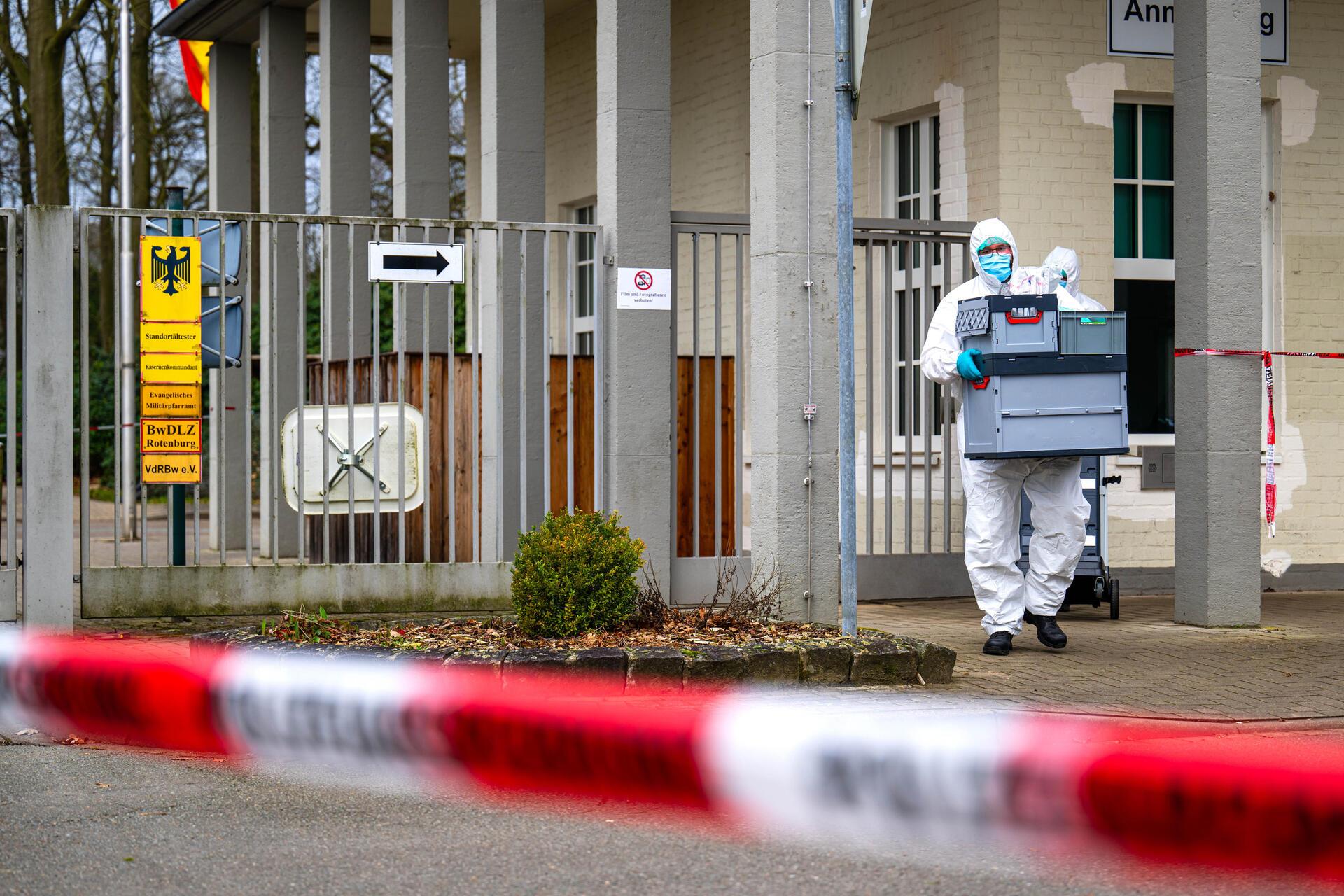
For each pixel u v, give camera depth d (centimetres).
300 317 2162
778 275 1977
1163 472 2791
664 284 2269
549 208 4044
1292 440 2911
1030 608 2050
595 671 1628
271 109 3406
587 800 1272
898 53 2906
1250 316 2278
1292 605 2631
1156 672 1844
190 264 2112
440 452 2605
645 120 2253
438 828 1181
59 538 2020
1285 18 2878
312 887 1027
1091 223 2723
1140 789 1297
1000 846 1149
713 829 1187
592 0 3822
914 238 2533
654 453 2262
